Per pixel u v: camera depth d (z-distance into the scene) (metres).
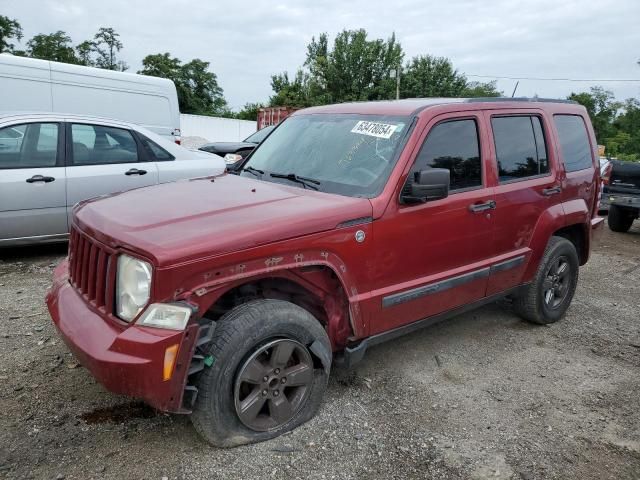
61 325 2.88
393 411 3.44
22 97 9.36
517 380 3.97
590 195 5.23
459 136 3.90
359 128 3.87
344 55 43.47
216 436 2.83
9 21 41.31
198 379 2.75
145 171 6.80
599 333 4.97
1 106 9.18
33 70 9.44
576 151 5.09
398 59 43.50
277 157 4.15
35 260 6.28
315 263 3.01
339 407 3.43
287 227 2.88
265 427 2.99
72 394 3.38
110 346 2.56
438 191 3.35
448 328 4.88
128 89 10.60
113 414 3.19
